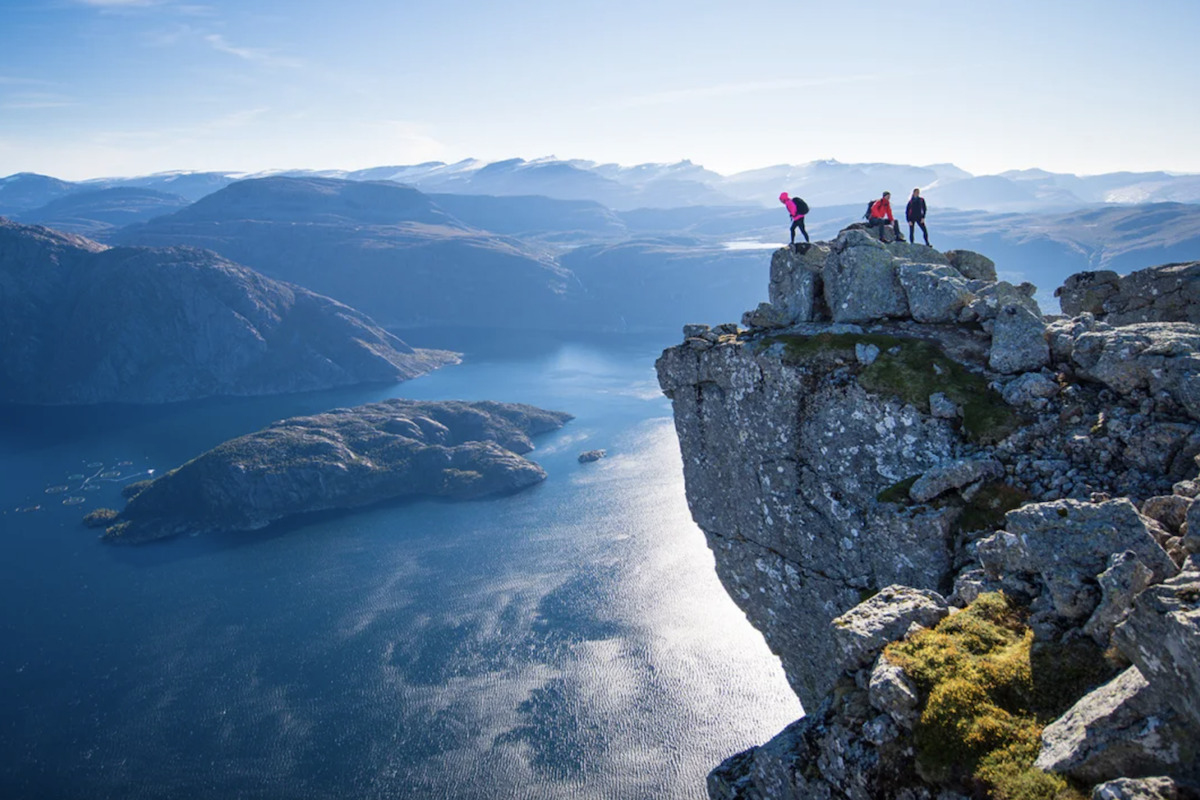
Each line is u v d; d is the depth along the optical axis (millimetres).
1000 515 22969
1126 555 15508
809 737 18016
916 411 27188
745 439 33500
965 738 14789
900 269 31531
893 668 16656
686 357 36094
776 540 32656
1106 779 12680
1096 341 24703
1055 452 23578
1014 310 27266
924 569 23703
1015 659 15906
